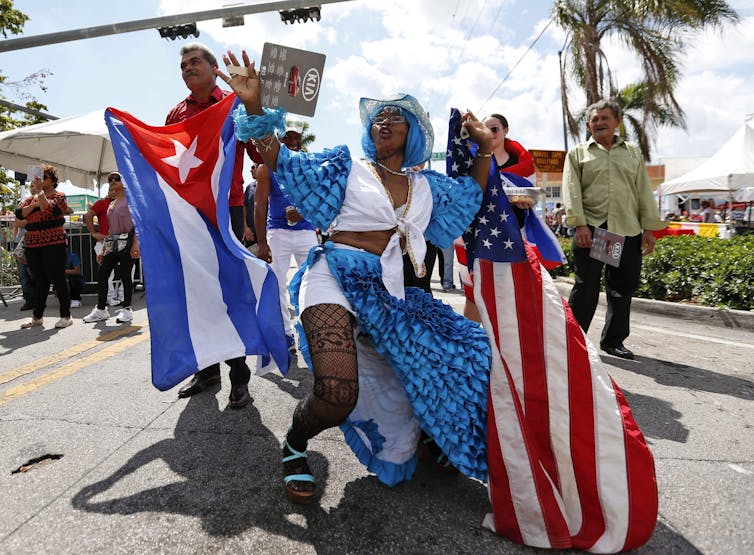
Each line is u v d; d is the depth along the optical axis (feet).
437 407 6.16
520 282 6.59
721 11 38.73
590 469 5.74
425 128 7.12
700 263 21.08
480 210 7.18
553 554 5.48
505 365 6.29
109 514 5.96
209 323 8.25
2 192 59.41
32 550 5.29
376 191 6.47
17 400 9.80
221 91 11.20
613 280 13.66
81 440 7.98
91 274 27.89
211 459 7.37
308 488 6.17
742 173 49.01
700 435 8.52
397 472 6.55
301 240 12.79
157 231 8.01
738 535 5.77
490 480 5.97
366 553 5.38
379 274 6.28
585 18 42.63
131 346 14.55
